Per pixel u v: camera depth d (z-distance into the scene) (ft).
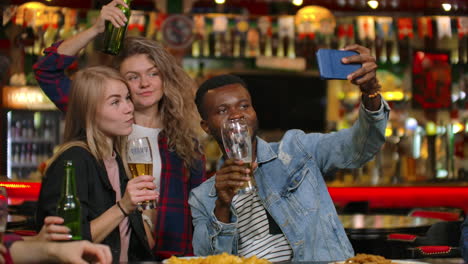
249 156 6.61
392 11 25.12
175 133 9.94
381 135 7.14
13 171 22.21
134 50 9.84
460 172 24.67
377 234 12.20
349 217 15.02
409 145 24.72
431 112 25.30
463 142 24.99
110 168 8.26
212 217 6.86
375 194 23.22
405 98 25.36
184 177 9.88
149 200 7.40
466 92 25.36
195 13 24.62
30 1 22.61
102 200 7.92
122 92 8.14
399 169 24.27
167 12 24.50
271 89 27.89
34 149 22.44
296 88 28.02
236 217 6.87
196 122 10.27
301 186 7.68
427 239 11.63
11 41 22.29
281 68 25.43
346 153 7.61
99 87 8.02
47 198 7.66
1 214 6.53
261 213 7.59
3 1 22.11
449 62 25.50
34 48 22.36
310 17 23.24
